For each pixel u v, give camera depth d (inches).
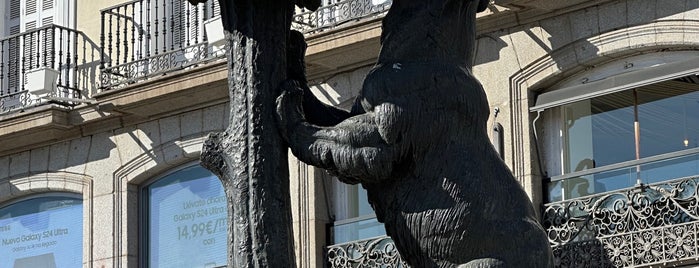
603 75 686.5
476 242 221.5
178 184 820.6
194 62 790.5
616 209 665.6
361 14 718.5
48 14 876.0
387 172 222.2
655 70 660.7
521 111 698.8
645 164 665.6
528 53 699.4
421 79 224.5
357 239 746.2
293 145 226.2
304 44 240.2
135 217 831.7
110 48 821.9
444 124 224.1
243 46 230.8
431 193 223.5
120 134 836.0
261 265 222.4
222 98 793.6
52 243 861.8
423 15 230.4
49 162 861.8
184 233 813.9
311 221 751.7
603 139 681.6
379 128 221.6
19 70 863.1
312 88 763.4
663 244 645.3
